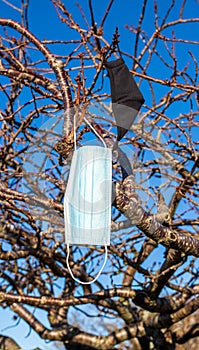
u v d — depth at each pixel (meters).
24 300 5.10
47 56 2.97
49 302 5.16
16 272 6.28
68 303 5.22
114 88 2.30
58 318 6.84
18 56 4.66
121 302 6.31
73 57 3.72
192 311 5.84
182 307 5.57
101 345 6.46
